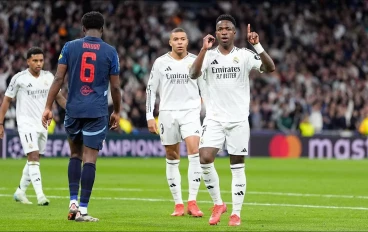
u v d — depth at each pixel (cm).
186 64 3256
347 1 11756
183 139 3247
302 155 8719
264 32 10869
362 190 4650
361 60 10962
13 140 7475
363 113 9525
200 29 10762
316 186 4941
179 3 11512
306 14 11388
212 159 2853
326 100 9531
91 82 2766
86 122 2769
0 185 4666
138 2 10300
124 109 8394
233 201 2766
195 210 3120
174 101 3253
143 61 9425
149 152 8156
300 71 10356
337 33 11275
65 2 9481
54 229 2488
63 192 4256
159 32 10106
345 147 8762
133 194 4194
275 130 8994
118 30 9662
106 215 3100
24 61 8456
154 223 2769
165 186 4772
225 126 2808
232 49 2827
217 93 2822
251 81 9550
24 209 3338
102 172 6044
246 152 2791
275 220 2973
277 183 5169
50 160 7319
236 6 11025
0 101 7950
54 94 2788
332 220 2988
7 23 8869
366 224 2848
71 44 2788
